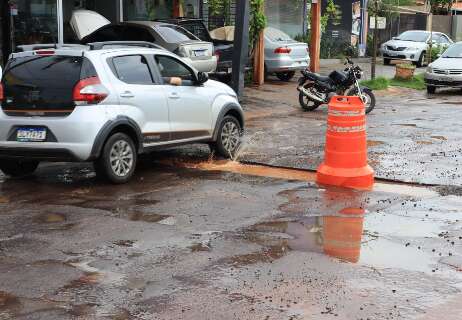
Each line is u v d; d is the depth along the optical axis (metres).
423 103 18.67
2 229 6.80
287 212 7.38
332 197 8.04
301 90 16.52
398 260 5.81
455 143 11.83
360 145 8.63
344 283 5.28
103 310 4.82
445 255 5.95
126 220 7.10
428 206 7.62
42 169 10.02
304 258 5.86
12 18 16.47
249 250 6.10
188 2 21.33
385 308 4.80
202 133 10.20
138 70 9.20
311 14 24.83
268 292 5.11
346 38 31.94
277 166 10.00
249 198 8.02
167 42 15.41
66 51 8.55
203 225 6.90
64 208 7.62
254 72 21.47
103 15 18.92
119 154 8.77
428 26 37.66
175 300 4.98
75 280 5.39
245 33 16.91
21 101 8.54
